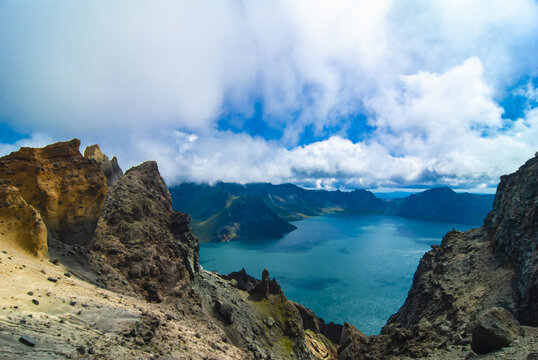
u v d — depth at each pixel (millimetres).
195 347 42781
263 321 110062
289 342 107938
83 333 28781
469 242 125625
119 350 28562
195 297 82000
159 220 100000
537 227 88438
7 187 49438
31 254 46844
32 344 22312
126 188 98750
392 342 82375
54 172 64812
